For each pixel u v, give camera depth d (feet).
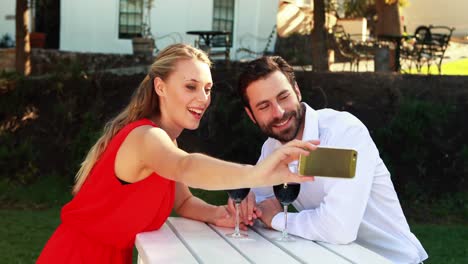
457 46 58.29
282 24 53.06
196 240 8.32
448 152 27.99
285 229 8.58
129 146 8.04
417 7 76.64
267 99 8.78
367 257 7.57
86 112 30.78
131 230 8.63
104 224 8.55
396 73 31.78
